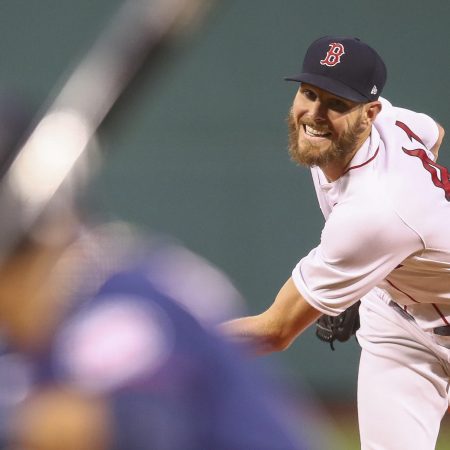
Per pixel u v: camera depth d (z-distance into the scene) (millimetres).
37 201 4621
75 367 4672
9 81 32656
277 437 5059
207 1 4473
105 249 5031
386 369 14625
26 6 32594
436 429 14672
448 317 14086
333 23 32062
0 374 4820
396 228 12602
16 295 4855
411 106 31859
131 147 32375
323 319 15250
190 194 32344
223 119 32312
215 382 4902
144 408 4621
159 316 4844
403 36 31828
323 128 12828
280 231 32312
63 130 4605
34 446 4582
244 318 13273
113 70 4590
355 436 26406
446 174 13367
